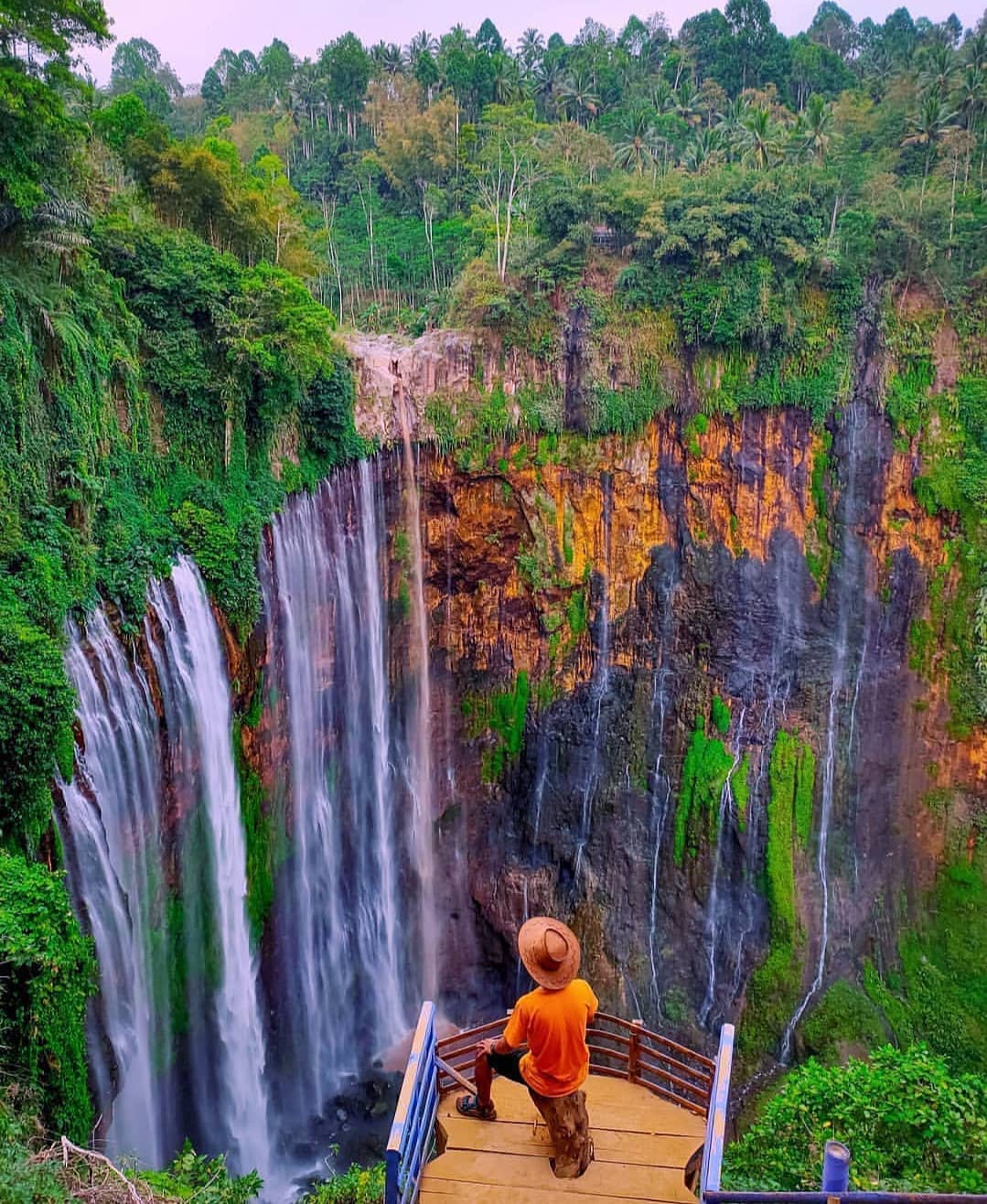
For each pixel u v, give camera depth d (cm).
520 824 3503
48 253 2080
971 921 3241
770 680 3444
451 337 3334
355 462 3100
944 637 3384
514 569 3456
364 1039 3212
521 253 3494
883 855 3369
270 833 2753
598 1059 3159
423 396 3284
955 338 3416
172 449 2466
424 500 3359
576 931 3378
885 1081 1142
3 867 1484
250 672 2580
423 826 3503
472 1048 757
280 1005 2852
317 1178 2564
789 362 3403
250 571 2534
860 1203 492
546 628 3453
